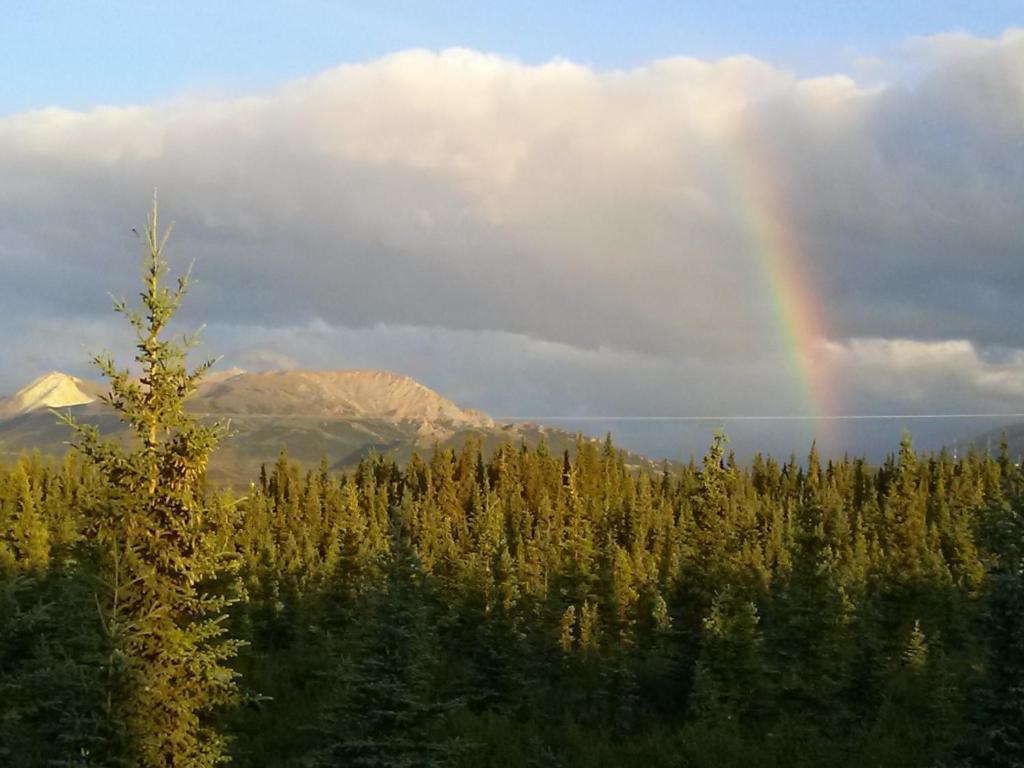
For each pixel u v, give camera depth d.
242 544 46.94
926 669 33.09
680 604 42.47
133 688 14.84
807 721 31.92
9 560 27.84
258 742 28.31
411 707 19.31
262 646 46.25
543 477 109.81
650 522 72.06
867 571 52.16
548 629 41.78
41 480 57.59
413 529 70.31
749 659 32.53
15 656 18.78
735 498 72.56
